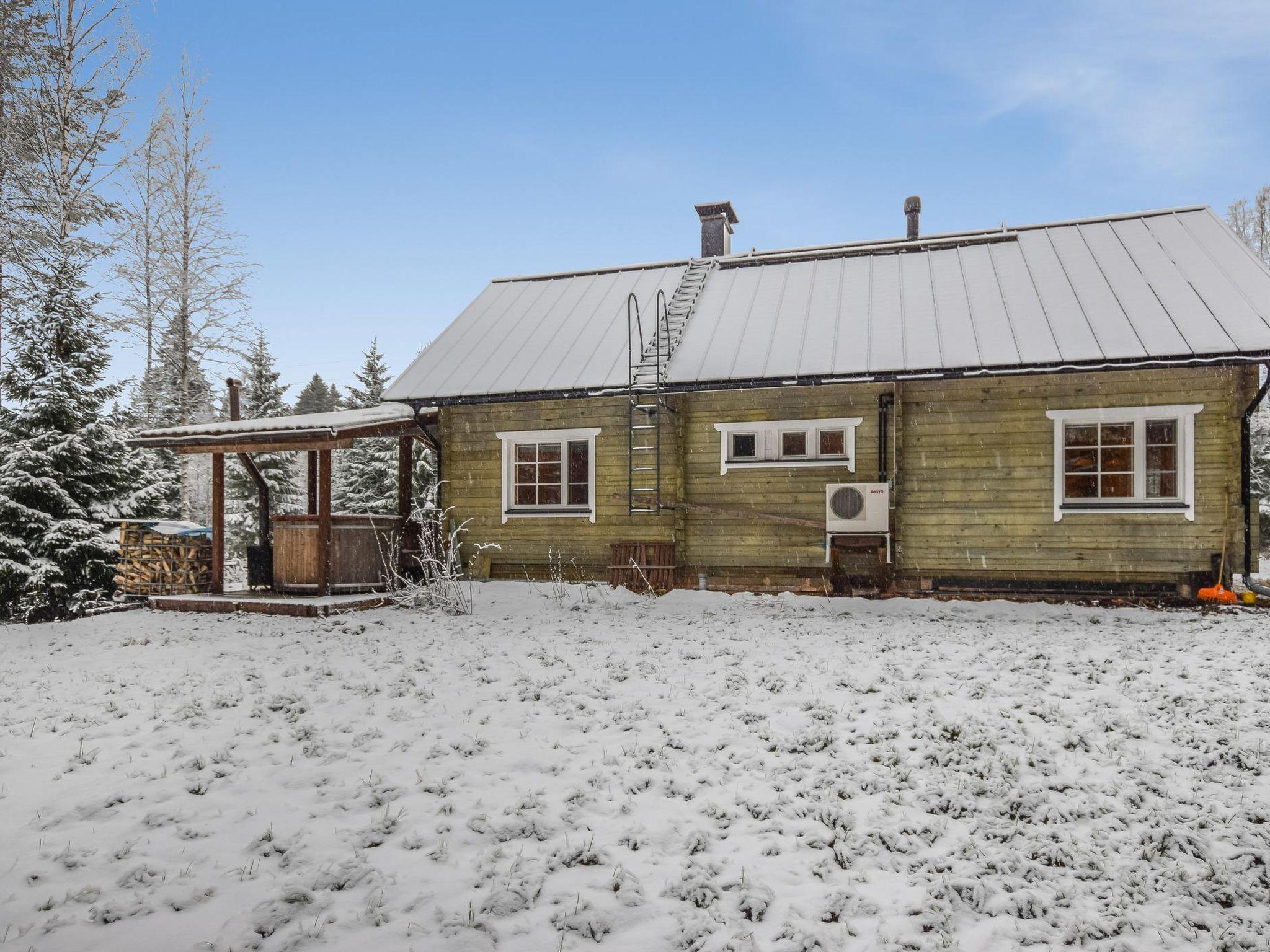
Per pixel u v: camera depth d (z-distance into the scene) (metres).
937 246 15.56
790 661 8.31
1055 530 11.98
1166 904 3.95
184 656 9.51
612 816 4.86
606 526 14.13
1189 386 11.51
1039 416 12.10
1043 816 4.80
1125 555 11.68
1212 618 10.30
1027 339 11.92
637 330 14.98
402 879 4.11
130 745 6.11
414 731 6.32
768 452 13.54
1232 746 5.60
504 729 6.33
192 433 13.43
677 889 4.04
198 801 5.09
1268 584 11.57
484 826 4.68
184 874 4.18
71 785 5.36
